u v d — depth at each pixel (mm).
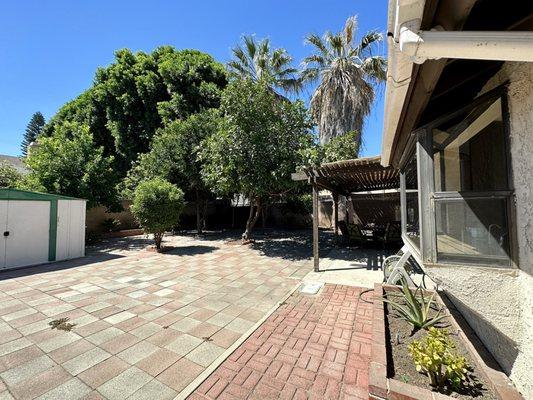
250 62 13977
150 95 15977
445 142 2244
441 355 1951
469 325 2904
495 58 1158
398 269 4199
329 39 11438
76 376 2350
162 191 8719
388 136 2729
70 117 18562
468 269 2088
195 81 15578
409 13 1086
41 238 6918
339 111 11289
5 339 2980
